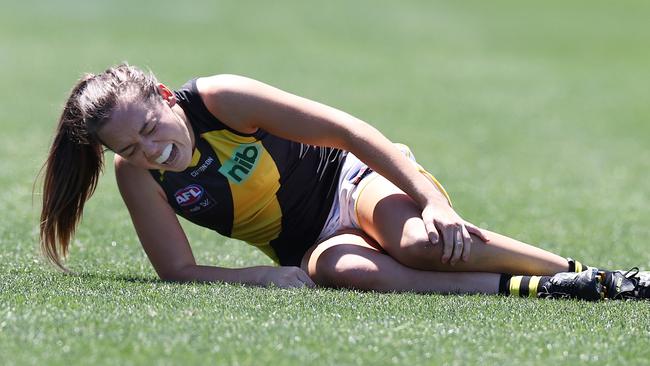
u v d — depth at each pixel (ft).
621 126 145.59
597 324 38.73
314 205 50.60
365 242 48.67
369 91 175.42
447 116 150.92
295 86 176.65
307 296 42.45
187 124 46.70
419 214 47.21
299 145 49.73
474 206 82.48
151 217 47.93
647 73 213.05
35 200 81.41
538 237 68.80
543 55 240.94
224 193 48.42
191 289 43.45
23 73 184.75
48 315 37.14
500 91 182.80
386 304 41.22
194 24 276.00
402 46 249.75
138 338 34.30
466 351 34.12
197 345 33.65
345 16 302.04
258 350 33.32
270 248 52.31
